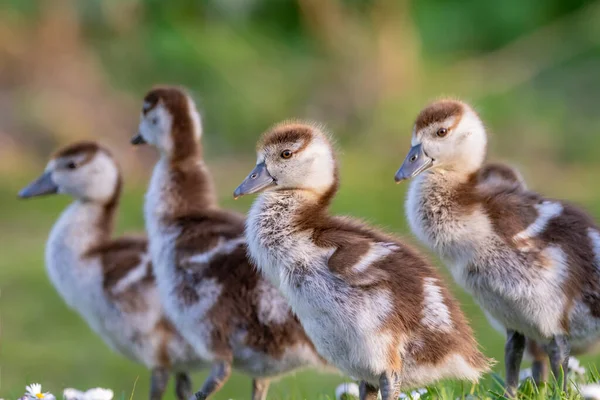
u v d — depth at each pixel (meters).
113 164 13.68
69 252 13.00
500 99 31.47
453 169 10.62
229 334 11.09
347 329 9.16
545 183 28.17
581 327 10.37
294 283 9.41
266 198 9.77
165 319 12.33
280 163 9.80
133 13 33.53
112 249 12.88
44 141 30.50
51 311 21.00
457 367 9.31
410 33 33.16
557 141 30.47
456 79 32.66
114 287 12.52
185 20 34.06
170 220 11.77
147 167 30.08
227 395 17.08
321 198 9.86
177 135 12.23
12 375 17.86
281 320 10.90
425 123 10.66
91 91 31.88
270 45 33.91
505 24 34.38
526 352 11.34
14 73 31.91
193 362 12.46
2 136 30.42
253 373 11.37
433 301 9.27
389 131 30.95
